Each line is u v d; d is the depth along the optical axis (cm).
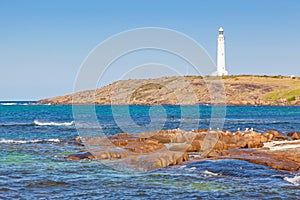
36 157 2577
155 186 1789
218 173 2011
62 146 3188
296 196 1625
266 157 2270
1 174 2025
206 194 1656
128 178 1939
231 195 1641
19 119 7306
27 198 1598
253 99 15150
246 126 5741
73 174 2036
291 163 2127
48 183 1847
